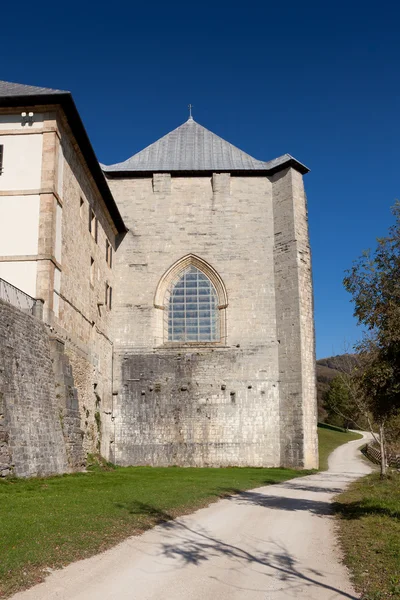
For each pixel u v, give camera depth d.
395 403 15.69
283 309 35.38
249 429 34.31
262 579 8.05
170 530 11.66
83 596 6.96
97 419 30.97
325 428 81.25
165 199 37.94
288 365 34.47
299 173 37.12
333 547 10.38
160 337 36.34
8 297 20.44
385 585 7.65
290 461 33.28
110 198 32.91
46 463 19.81
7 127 24.55
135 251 37.41
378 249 16.33
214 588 7.52
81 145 27.30
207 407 34.78
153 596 7.07
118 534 10.68
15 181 23.98
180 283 37.31
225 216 37.44
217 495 18.36
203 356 35.47
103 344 33.47
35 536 9.54
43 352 21.80
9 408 17.58
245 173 37.91
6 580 7.31
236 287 36.38
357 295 16.27
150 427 34.84
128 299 36.78
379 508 15.23
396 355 14.96
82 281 28.56
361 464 42.72
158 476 24.53
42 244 23.33
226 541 10.74
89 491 16.25
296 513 14.86
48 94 23.98
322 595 7.30
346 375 30.36
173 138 41.38
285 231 36.28
